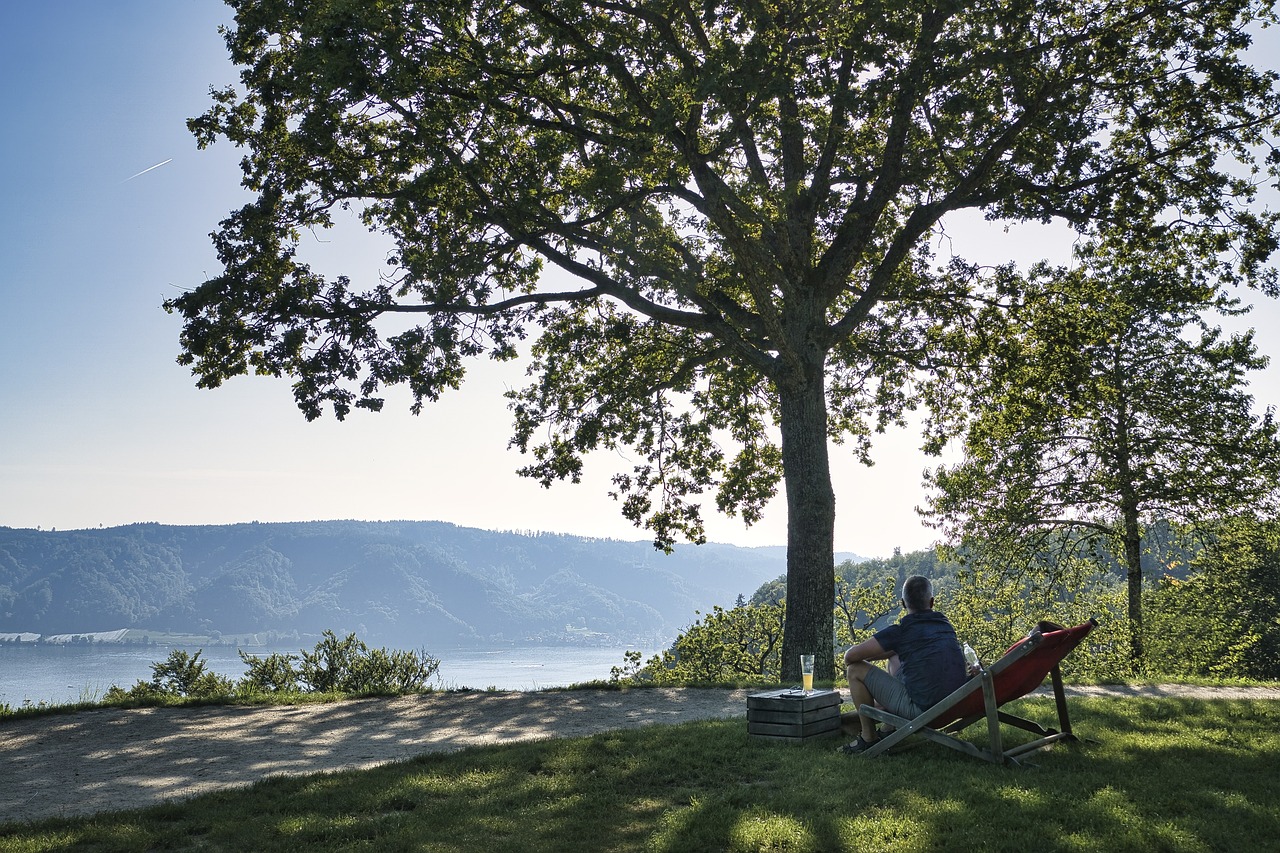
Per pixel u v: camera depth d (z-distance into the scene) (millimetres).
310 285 16250
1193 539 30250
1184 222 16125
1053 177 15602
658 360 20719
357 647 20438
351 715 11391
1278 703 10328
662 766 6883
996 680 6680
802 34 14289
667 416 21953
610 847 4980
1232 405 27062
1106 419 28016
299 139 15344
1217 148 16000
